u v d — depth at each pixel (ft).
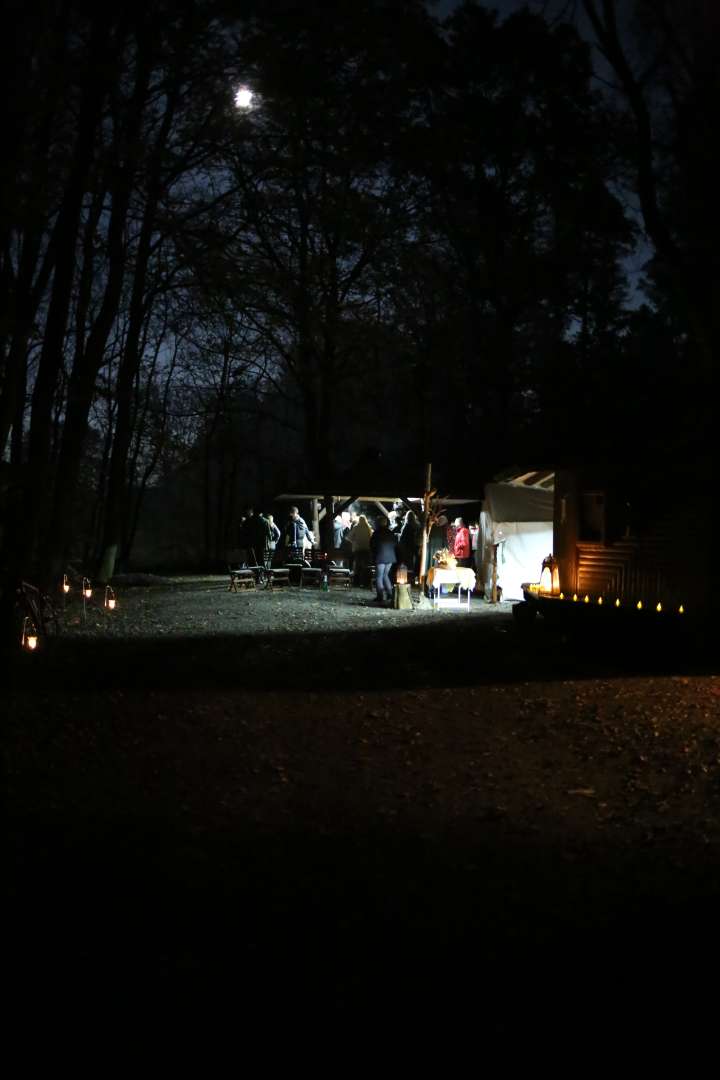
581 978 13.83
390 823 21.39
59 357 45.85
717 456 51.01
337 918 15.97
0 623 41.60
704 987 13.57
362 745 29.04
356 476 98.89
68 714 32.24
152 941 14.97
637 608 51.03
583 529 63.82
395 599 75.36
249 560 98.94
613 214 76.84
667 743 28.50
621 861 18.89
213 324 67.10
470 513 101.60
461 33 81.41
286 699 36.24
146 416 130.00
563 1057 11.76
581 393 107.04
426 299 102.89
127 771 25.48
